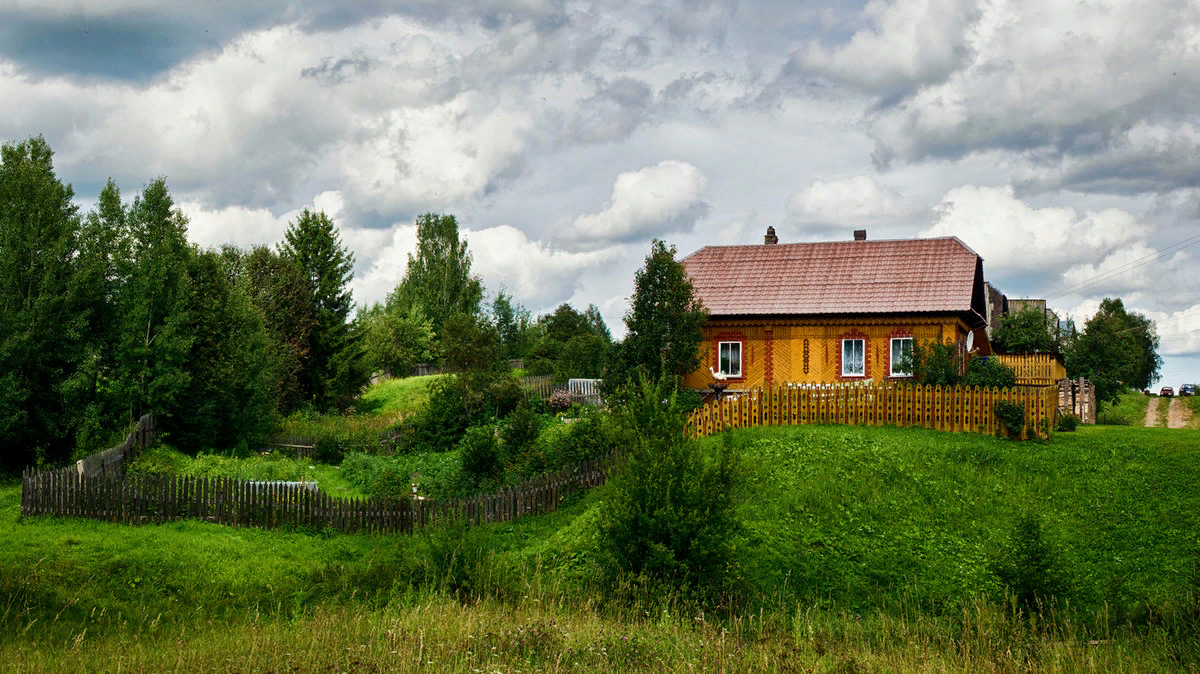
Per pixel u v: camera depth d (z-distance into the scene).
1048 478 22.11
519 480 25.69
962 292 35.38
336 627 12.93
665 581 15.25
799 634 13.23
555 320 84.75
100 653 12.07
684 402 32.28
